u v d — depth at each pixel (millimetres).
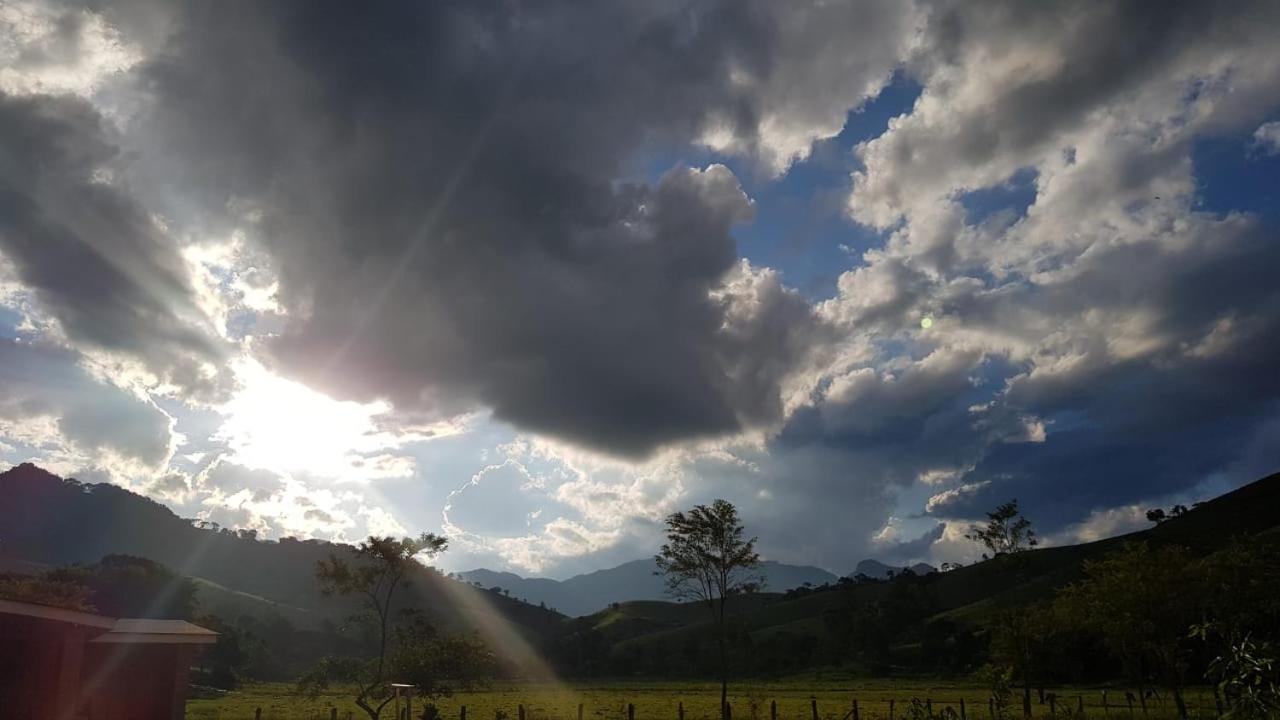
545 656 166625
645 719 57188
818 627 173125
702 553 53312
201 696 89375
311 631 175625
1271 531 90250
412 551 40812
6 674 29047
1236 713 11117
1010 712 47844
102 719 32531
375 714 39000
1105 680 81312
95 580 110625
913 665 135750
